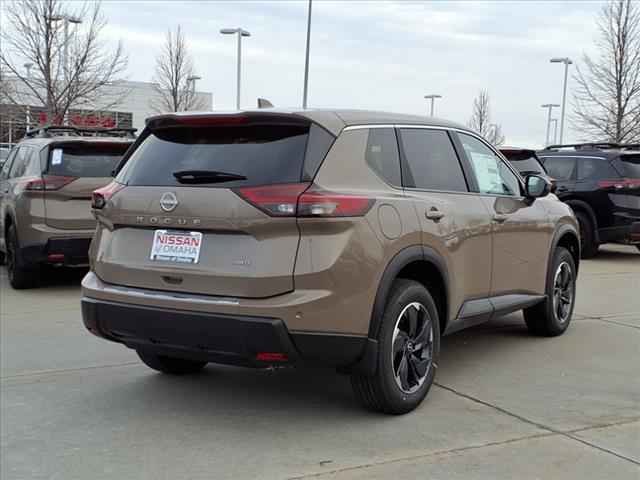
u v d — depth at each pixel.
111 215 4.49
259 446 4.01
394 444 4.01
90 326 4.52
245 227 3.95
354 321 4.01
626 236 12.02
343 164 4.18
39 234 8.37
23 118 24.67
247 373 5.43
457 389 5.00
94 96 24.20
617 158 12.16
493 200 5.46
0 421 4.45
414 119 4.97
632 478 3.59
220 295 4.00
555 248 6.37
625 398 4.82
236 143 4.28
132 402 4.79
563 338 6.54
